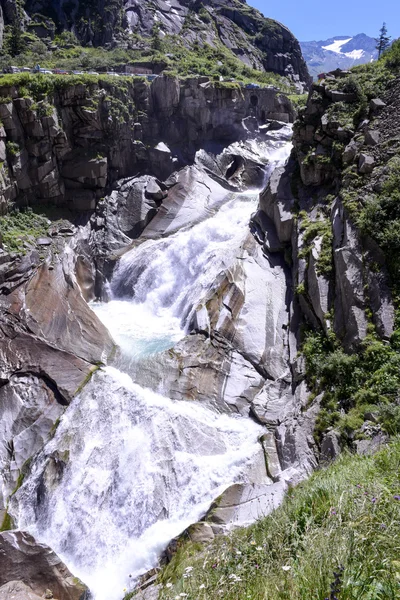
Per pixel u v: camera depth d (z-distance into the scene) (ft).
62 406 53.16
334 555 15.10
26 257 66.23
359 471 22.40
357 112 68.08
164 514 42.93
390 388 39.50
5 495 45.96
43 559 37.09
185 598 17.21
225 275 65.36
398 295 45.62
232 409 53.42
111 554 41.06
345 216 55.77
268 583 15.64
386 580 13.75
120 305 76.79
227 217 85.76
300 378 50.70
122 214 87.97
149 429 50.06
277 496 36.99
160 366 57.11
